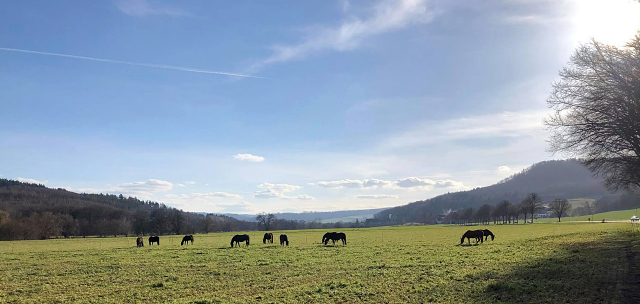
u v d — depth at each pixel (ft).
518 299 45.85
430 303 46.62
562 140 106.63
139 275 76.38
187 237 177.17
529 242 124.16
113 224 419.95
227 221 610.65
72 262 102.83
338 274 70.28
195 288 61.93
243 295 55.36
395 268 74.74
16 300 56.75
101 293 59.88
